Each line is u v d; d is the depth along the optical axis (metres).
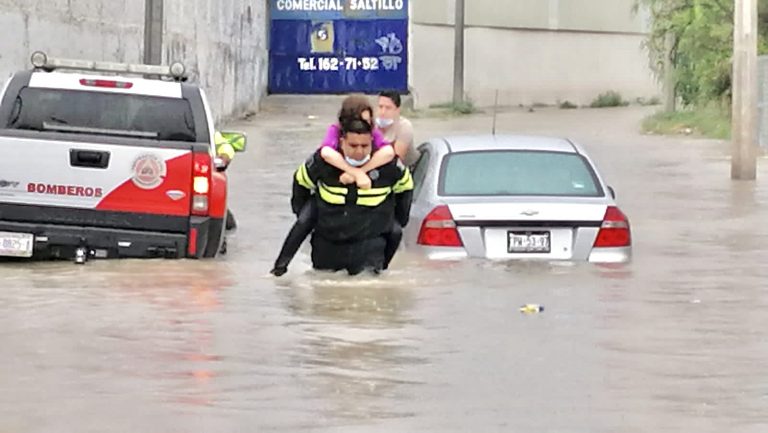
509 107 113.50
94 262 27.75
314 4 107.69
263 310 22.66
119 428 15.49
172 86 29.52
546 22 117.19
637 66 124.88
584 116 104.69
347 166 25.16
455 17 106.94
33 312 22.31
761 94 70.38
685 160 63.19
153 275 26.25
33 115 28.92
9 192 27.38
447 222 26.53
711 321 22.38
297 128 86.81
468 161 27.95
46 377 17.84
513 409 16.55
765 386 17.81
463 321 21.94
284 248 25.95
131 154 27.55
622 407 16.69
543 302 23.72
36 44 50.28
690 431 15.64
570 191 27.48
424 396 17.11
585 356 19.55
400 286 24.92
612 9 122.19
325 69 107.88
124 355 19.17
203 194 27.77
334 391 17.30
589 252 26.83
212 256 28.42
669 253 31.25
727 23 85.56
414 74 108.00
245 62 96.62
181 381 17.70
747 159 52.94
